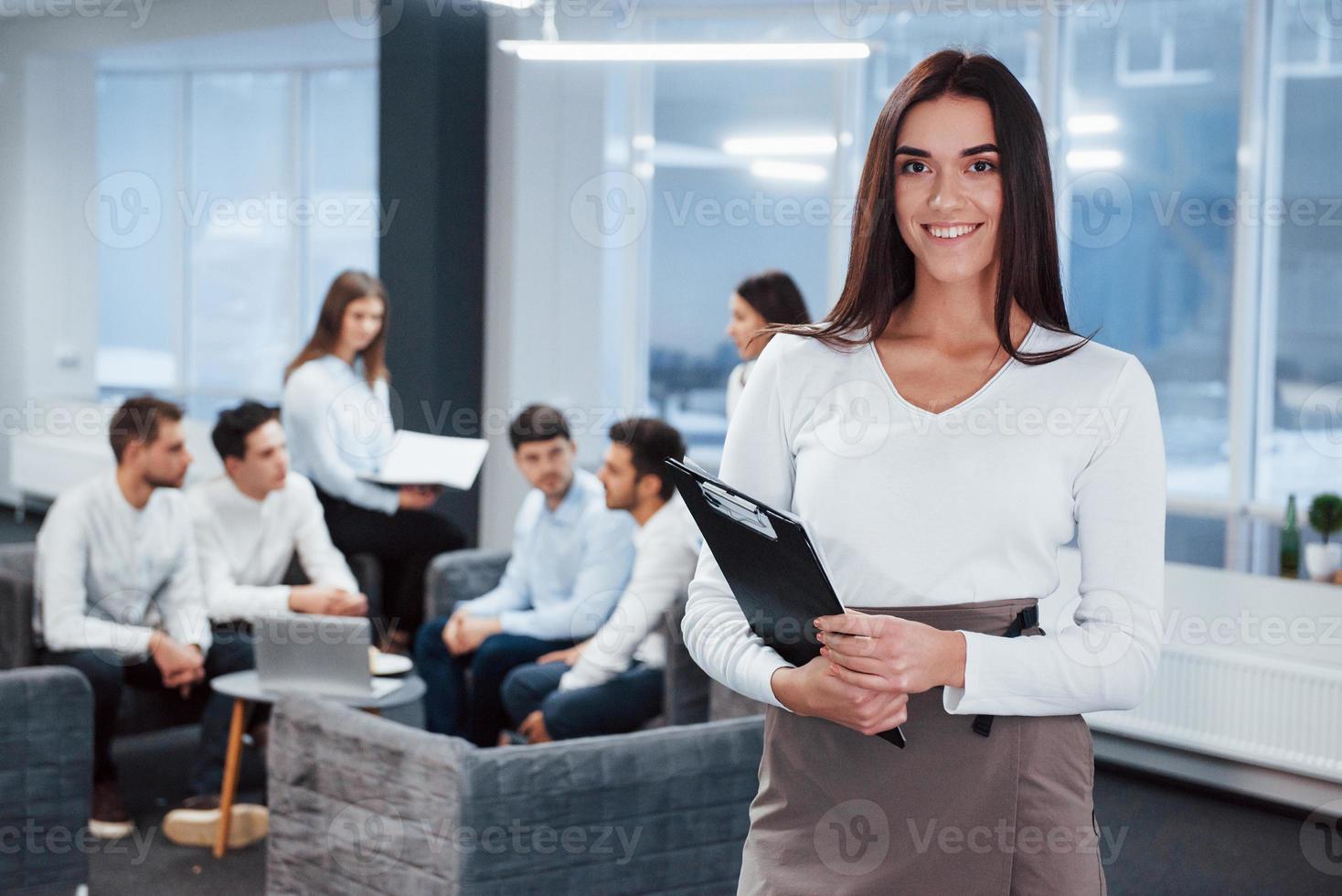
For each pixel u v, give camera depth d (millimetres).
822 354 1397
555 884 2521
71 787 2998
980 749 1300
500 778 2461
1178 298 5199
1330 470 5023
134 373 8648
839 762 1336
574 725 3531
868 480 1327
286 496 4316
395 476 5266
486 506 6070
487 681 3928
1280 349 5094
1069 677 1251
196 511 4199
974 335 1355
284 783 2812
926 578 1312
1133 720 4250
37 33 8164
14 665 3758
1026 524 1300
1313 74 4961
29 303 8438
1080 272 5316
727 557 1318
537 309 6035
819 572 1180
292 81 8047
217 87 8289
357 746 2646
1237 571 4141
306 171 8109
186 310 8461
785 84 6020
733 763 2666
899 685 1219
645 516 3672
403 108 5773
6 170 8391
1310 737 3875
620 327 6223
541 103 5949
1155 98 5164
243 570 4254
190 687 3943
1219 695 4055
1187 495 5254
